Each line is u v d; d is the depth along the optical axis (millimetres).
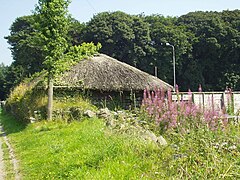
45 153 9977
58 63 17844
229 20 55062
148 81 20781
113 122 11320
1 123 25531
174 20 58906
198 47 50344
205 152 5859
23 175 8523
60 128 14539
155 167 6082
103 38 46875
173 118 10016
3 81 63781
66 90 19609
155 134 9633
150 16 58625
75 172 7141
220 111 9930
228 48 49594
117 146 7586
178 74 49281
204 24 52094
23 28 56312
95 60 21656
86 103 18812
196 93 16766
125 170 6309
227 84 48406
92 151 8258
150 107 11672
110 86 19891
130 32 46688
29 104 20484
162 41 48125
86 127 12391
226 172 5043
